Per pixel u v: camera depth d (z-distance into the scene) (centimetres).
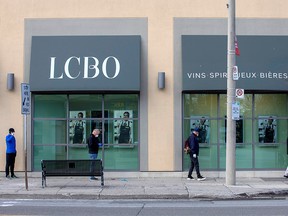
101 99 1852
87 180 1731
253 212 1116
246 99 1859
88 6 1850
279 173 1839
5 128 1834
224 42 1819
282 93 1862
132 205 1245
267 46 1816
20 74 1841
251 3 1852
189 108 1847
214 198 1374
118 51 1806
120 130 1844
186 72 1783
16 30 1853
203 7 1845
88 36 1834
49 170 1528
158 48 1834
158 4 1847
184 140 1833
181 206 1225
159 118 1819
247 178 1805
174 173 1808
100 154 1838
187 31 1839
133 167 1833
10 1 1859
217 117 1847
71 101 1855
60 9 1852
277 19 1850
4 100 1838
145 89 1823
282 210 1148
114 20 1844
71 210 1151
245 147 1853
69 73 1784
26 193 1402
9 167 1817
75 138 1852
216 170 1831
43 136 1850
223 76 1777
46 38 1833
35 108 1855
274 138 1855
